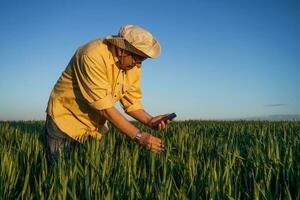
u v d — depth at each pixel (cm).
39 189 137
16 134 256
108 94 165
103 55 161
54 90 179
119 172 147
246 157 182
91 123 183
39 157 189
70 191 129
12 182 150
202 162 176
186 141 215
